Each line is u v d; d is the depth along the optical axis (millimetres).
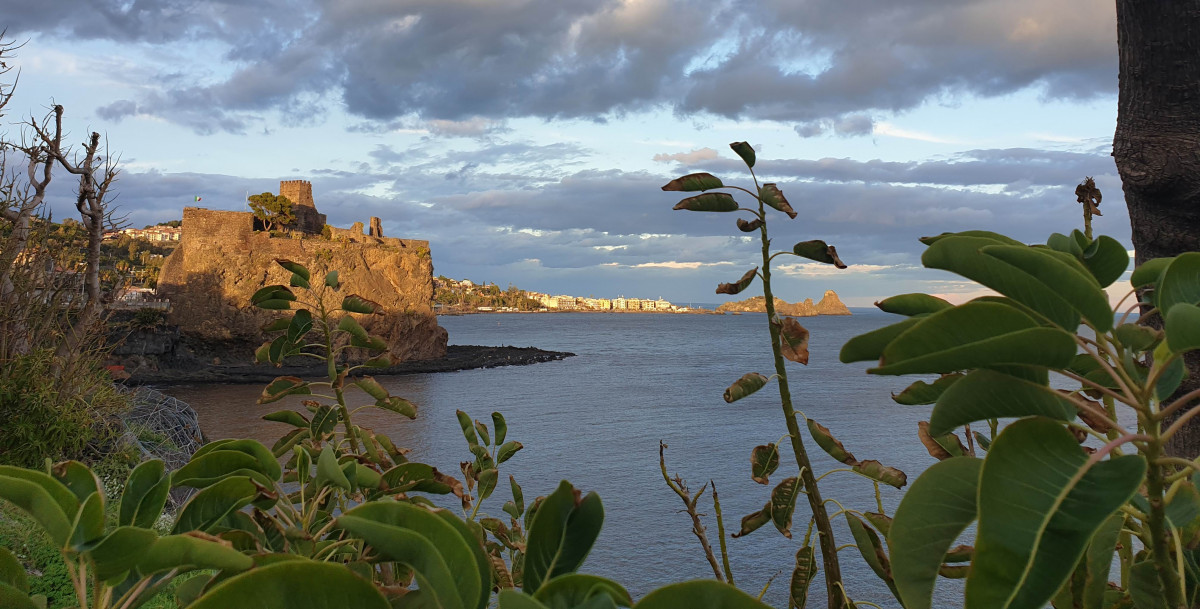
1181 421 929
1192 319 886
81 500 1099
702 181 2016
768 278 2076
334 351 2633
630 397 55656
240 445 1426
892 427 38688
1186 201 2291
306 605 661
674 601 707
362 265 73000
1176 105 2287
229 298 64188
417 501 2020
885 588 15344
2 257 9234
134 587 1028
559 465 30391
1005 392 1060
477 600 831
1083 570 1277
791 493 2055
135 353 59188
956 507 1015
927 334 972
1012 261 1023
